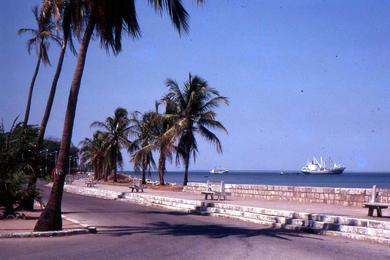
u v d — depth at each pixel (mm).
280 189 27688
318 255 11945
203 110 43219
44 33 26031
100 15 15617
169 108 43781
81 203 30281
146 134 55000
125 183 63500
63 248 12438
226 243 13633
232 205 23234
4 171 19859
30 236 14453
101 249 12320
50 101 22453
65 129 15422
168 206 28172
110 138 67438
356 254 12328
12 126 21000
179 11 15938
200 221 20422
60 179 15344
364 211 20641
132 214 23047
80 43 15750
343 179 146375
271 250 12531
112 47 16594
